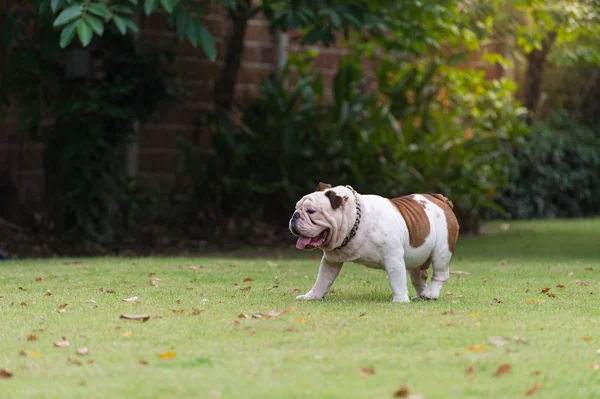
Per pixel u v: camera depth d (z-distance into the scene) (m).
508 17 19.25
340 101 18.95
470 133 21.64
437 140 19.98
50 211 16.77
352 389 4.88
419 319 7.11
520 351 5.92
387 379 5.11
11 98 19.14
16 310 7.81
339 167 18.94
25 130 16.98
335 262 8.29
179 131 19.69
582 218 25.89
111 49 16.19
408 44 18.36
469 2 18.58
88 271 11.34
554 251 15.58
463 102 21.67
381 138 18.95
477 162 20.62
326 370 5.33
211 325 6.88
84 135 15.91
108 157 16.16
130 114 15.95
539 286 9.87
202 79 19.88
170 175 19.62
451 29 18.23
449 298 8.68
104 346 6.16
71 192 16.47
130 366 5.54
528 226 22.27
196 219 18.41
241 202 18.64
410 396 4.72
